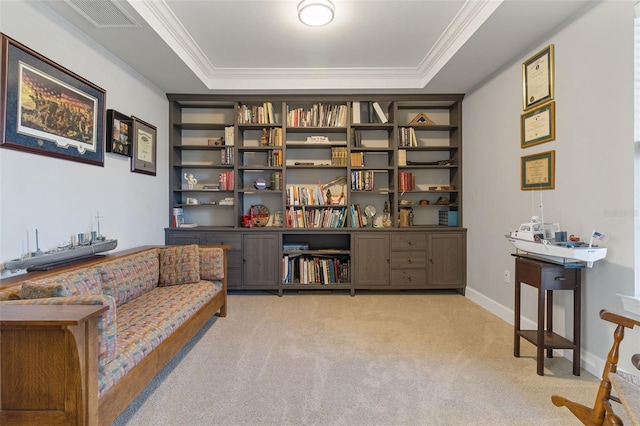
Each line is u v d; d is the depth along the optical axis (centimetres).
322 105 379
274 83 347
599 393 131
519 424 148
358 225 377
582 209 203
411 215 385
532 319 253
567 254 181
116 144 260
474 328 265
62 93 205
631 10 171
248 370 196
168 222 365
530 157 251
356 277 362
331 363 205
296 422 149
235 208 370
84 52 229
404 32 263
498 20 216
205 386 178
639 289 171
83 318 109
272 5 227
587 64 198
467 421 150
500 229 295
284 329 262
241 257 360
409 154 409
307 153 405
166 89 348
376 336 248
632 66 171
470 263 354
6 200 170
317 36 271
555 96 225
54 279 165
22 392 114
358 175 379
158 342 169
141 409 158
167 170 363
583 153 202
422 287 364
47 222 196
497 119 299
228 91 355
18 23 177
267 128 388
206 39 275
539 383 183
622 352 177
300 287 364
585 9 199
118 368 136
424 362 206
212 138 400
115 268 210
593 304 194
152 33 231
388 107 397
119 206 270
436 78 321
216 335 249
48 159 197
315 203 381
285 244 382
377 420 151
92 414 117
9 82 169
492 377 189
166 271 260
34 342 113
